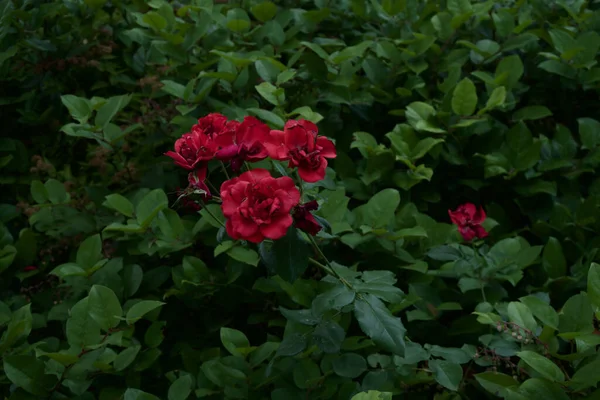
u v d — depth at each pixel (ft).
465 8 10.11
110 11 10.82
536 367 5.49
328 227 5.77
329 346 6.07
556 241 7.93
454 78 9.36
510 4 11.69
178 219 7.68
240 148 5.66
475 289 7.61
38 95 10.30
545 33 10.34
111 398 6.63
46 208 8.69
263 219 5.13
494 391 6.26
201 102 8.67
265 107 9.21
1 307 7.27
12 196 10.21
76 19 10.58
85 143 10.73
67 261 9.04
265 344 6.76
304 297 7.07
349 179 8.81
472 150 9.14
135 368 6.82
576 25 10.87
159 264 8.20
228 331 6.75
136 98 10.02
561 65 9.61
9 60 10.05
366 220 7.53
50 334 7.93
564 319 6.07
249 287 7.67
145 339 7.03
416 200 9.05
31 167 10.11
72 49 10.27
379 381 6.45
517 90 9.91
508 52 10.23
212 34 9.42
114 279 7.41
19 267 8.36
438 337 7.48
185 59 9.17
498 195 9.32
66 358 6.02
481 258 7.55
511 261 7.53
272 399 6.33
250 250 7.06
